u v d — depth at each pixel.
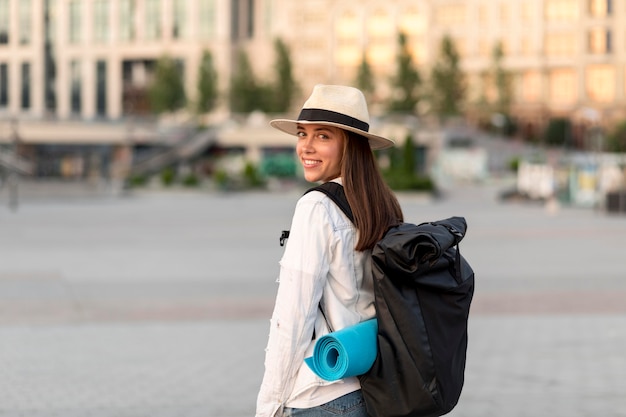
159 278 15.29
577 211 38.66
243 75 91.81
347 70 110.19
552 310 11.67
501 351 9.02
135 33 120.69
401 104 87.50
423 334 2.90
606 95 100.06
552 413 6.64
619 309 11.76
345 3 109.56
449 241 2.98
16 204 43.78
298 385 3.00
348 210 3.09
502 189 54.69
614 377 7.86
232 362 8.49
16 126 70.75
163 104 94.44
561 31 101.62
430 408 2.89
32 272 16.19
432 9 106.00
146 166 73.44
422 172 75.69
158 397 7.12
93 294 13.30
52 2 123.44
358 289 3.10
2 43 123.19
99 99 122.38
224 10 115.81
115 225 29.25
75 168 78.75
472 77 104.06
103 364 8.38
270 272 16.22
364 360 2.94
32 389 7.36
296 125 3.30
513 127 95.12
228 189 54.84
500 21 103.69
